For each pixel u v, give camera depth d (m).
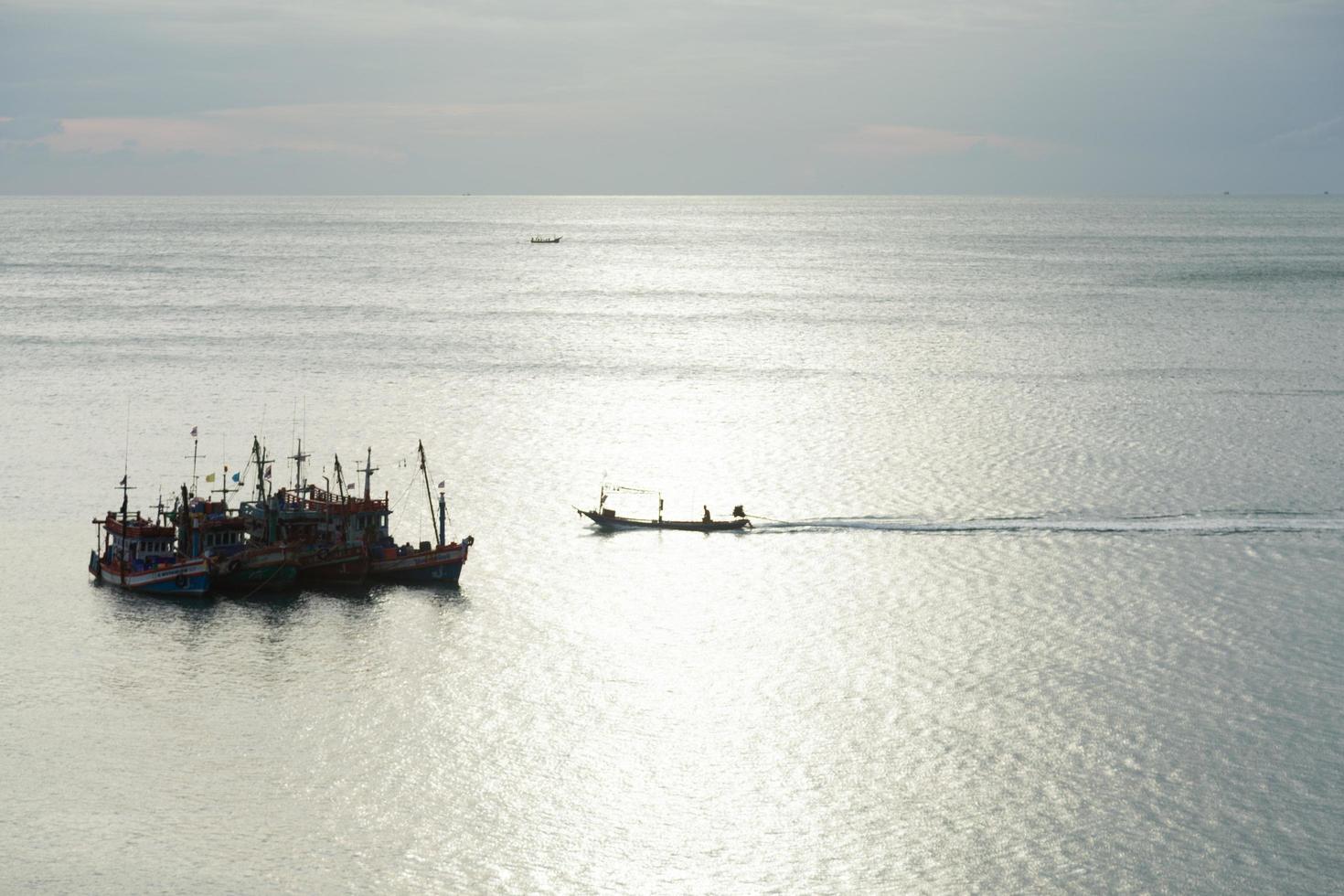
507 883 71.44
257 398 191.25
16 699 91.44
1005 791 79.25
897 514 132.38
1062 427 172.25
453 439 166.38
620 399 193.88
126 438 164.25
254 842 74.62
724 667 96.06
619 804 78.44
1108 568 115.69
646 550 122.69
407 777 81.25
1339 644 98.94
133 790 79.62
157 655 99.25
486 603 110.06
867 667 95.50
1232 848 73.88
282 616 107.38
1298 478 144.88
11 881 70.81
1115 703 89.56
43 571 117.62
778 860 73.31
